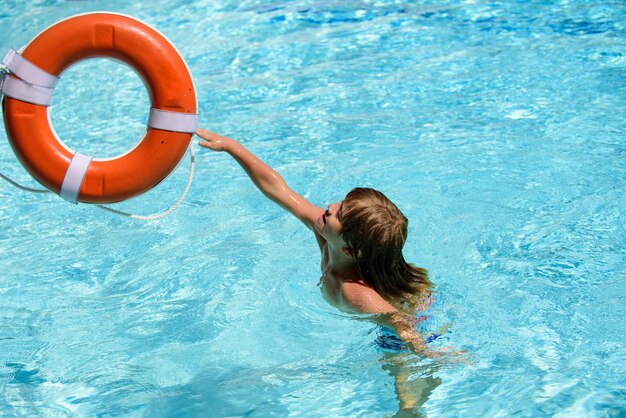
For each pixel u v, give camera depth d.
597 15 7.03
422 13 7.35
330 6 7.62
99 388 3.19
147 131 3.17
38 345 3.47
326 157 4.95
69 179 3.12
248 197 4.65
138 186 3.17
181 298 3.78
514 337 3.33
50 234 4.37
